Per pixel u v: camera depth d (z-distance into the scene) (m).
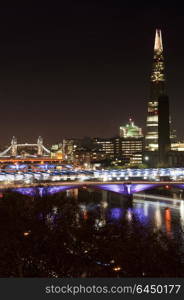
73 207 156.12
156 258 86.00
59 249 97.44
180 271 80.81
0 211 144.00
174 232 177.62
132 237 105.00
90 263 93.31
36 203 156.75
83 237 107.56
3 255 91.50
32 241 102.81
